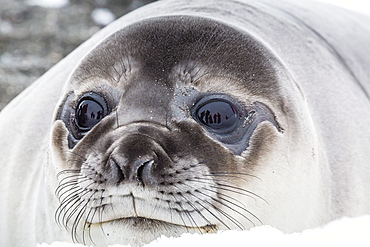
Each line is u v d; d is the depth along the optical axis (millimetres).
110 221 9516
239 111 10227
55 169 10570
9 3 27875
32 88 15562
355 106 13898
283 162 10406
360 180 12891
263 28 13992
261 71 10586
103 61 10484
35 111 14188
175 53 10273
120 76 10250
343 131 13141
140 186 9062
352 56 15656
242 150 10055
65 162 10273
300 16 15797
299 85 11625
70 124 10586
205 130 9930
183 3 14812
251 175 10023
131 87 10062
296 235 10727
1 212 13438
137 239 9477
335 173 12562
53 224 11211
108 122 9859
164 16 11086
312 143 11148
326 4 18562
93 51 10773
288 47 13875
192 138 9719
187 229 9594
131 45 10484
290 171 10539
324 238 10875
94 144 9773
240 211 10039
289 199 10656
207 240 9672
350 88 14391
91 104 10352
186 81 10125
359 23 17453
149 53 10297
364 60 15945
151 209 9203
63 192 10250
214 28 10766
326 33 15680
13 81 21609
